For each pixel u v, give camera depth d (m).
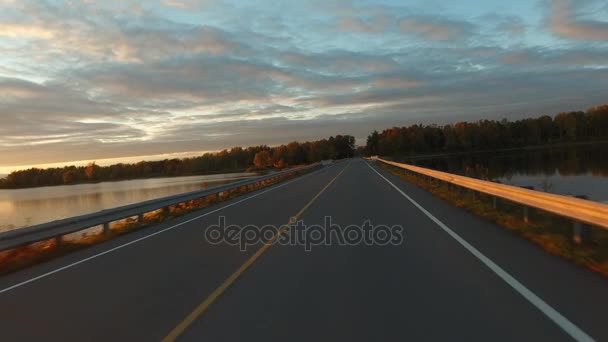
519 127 136.12
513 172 43.44
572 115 128.12
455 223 12.87
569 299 5.93
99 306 6.52
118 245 12.20
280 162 141.12
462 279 7.04
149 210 17.41
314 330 5.17
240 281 7.45
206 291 6.97
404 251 9.26
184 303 6.42
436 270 7.64
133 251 11.02
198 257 9.62
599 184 27.64
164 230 14.59
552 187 25.30
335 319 5.50
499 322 5.21
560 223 11.69
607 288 6.38
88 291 7.40
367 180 35.03
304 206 18.67
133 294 7.03
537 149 114.00
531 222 11.92
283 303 6.19
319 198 21.88
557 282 6.73
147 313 6.07
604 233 9.75
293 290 6.79
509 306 5.73
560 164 53.94
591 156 66.50
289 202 20.94
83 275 8.70
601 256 7.90
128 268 9.02
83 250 12.01
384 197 21.08
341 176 43.56
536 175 38.66
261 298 6.46
